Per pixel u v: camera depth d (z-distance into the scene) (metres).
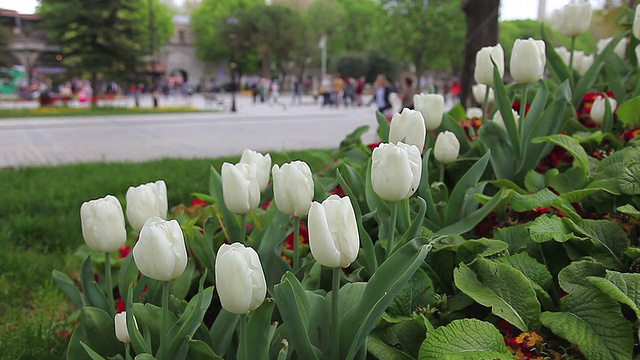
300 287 1.37
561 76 2.95
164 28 59.44
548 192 1.85
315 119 21.34
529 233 1.75
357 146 3.25
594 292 1.41
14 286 3.84
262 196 2.55
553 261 1.78
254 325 1.28
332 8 62.22
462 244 1.73
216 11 63.50
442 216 2.11
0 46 27.19
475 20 5.66
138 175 7.46
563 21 2.91
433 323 1.60
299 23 58.59
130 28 27.58
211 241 2.03
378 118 2.42
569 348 1.42
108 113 24.28
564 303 1.45
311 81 65.88
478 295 1.48
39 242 4.82
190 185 6.60
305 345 1.28
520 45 2.19
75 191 6.47
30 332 2.91
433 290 1.67
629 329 1.30
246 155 1.93
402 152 1.40
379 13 40.09
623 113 2.50
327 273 1.83
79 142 13.78
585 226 1.71
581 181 2.07
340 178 1.73
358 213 1.70
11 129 17.23
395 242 1.82
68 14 25.95
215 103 35.62
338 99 32.00
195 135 15.33
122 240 1.63
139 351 1.44
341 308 1.47
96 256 3.04
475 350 1.28
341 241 1.22
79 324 1.69
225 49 62.34
